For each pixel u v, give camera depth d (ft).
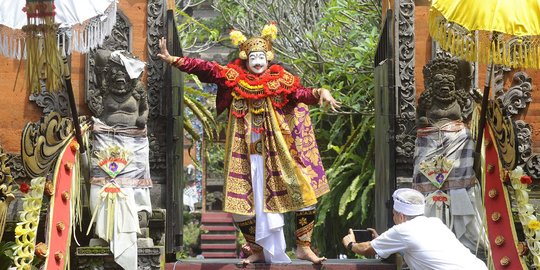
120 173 32.40
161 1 36.04
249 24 60.39
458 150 33.47
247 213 33.04
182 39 64.08
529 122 36.45
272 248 33.12
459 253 27.58
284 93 33.60
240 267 33.24
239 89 33.50
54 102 35.60
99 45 34.58
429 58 36.29
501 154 31.73
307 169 33.96
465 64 34.32
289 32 58.90
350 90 52.80
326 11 57.11
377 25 54.34
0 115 35.58
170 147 34.91
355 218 52.95
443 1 30.30
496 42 30.94
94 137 32.81
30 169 29.01
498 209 31.81
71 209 30.73
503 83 36.55
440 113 33.73
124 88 33.01
